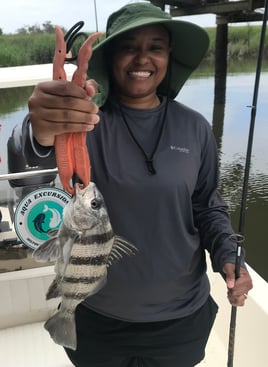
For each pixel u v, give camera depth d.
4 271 2.21
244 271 1.46
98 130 1.40
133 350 1.49
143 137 1.42
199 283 1.54
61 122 1.05
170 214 1.39
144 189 1.35
